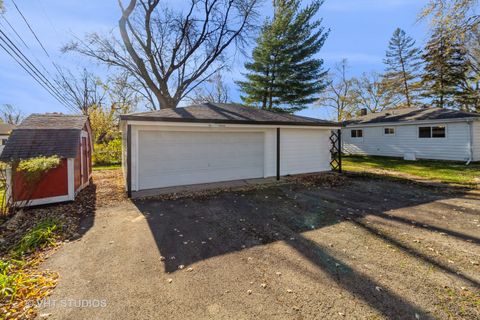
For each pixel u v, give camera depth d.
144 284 2.64
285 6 17.16
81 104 23.89
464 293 2.44
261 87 18.64
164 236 3.95
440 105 22.98
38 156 5.57
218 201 6.04
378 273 2.82
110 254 3.34
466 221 4.48
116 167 14.17
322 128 9.99
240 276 2.79
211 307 2.27
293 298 2.39
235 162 8.73
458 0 7.75
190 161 7.95
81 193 7.00
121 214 5.09
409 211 5.13
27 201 5.28
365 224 4.41
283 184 8.04
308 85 17.94
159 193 6.81
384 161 14.02
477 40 14.22
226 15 14.87
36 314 2.20
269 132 9.30
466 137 12.17
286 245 3.59
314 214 5.02
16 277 2.70
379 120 16.61
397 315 2.15
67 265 3.05
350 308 2.24
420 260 3.11
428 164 12.12
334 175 9.69
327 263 3.06
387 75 27.53
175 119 6.89
